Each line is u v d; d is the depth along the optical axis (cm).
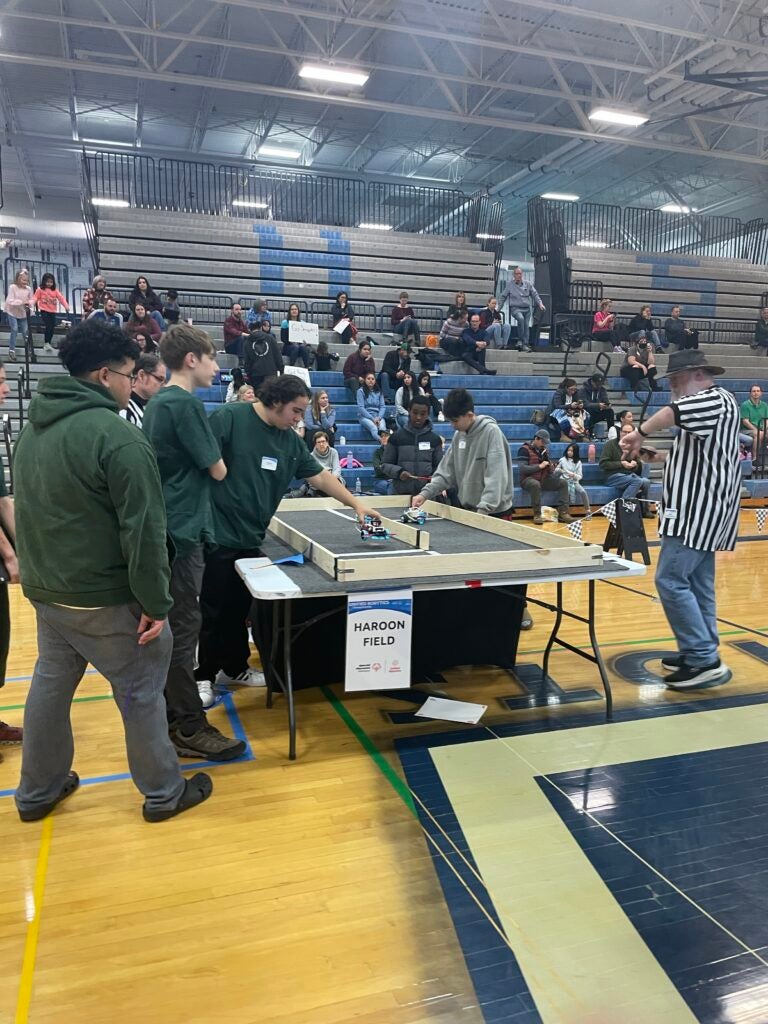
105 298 973
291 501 445
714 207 1958
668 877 200
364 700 325
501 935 177
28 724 221
